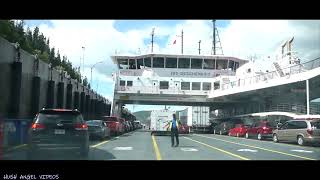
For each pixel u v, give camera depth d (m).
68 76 47.84
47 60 41.19
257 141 37.84
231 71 68.12
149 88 66.50
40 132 16.69
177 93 66.69
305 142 31.89
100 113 73.38
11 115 28.81
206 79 67.44
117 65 68.75
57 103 43.12
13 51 29.44
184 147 26.34
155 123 50.00
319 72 39.19
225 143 32.47
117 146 26.02
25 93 32.47
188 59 67.81
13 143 23.20
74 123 17.09
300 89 47.75
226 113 76.81
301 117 39.38
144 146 26.47
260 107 58.66
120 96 66.00
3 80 27.58
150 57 67.38
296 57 52.81
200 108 68.12
